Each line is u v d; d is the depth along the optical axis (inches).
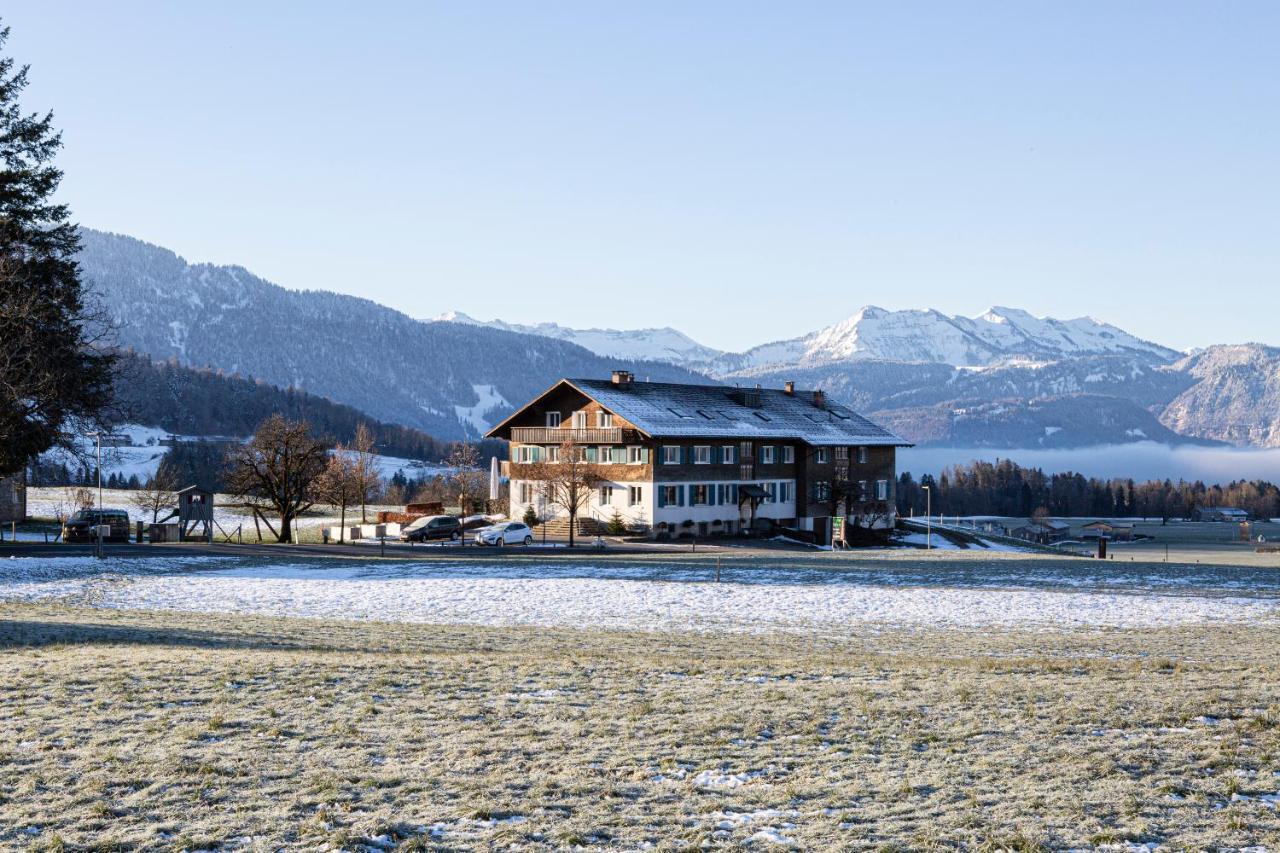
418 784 603.8
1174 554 3902.6
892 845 515.8
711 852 512.1
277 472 3021.7
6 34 2338.8
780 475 3715.6
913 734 697.0
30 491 4832.7
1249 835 522.6
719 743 679.7
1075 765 626.8
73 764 634.8
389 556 2486.5
